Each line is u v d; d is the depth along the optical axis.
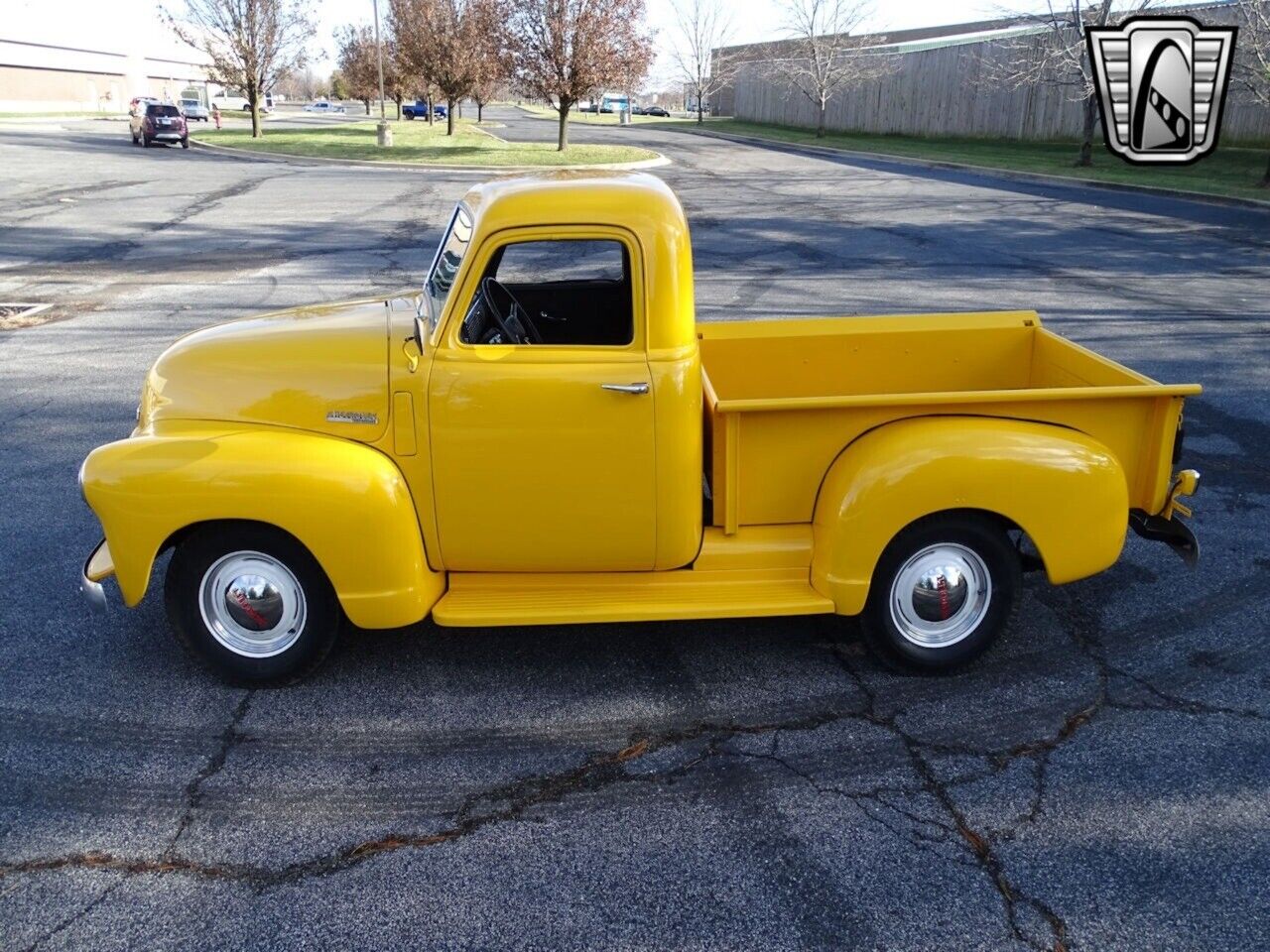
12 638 4.37
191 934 2.80
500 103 102.56
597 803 3.32
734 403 3.73
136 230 16.36
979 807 3.28
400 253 14.31
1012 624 4.43
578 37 30.39
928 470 3.69
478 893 2.94
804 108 47.53
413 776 3.46
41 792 3.38
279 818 3.26
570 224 3.65
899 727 3.72
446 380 3.68
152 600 4.72
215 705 3.88
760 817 3.25
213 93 91.69
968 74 35.69
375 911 2.87
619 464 3.75
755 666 4.14
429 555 3.90
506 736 3.69
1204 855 3.06
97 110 72.50
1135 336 9.34
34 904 2.91
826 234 15.88
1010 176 24.61
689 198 20.52
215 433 3.76
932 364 5.07
